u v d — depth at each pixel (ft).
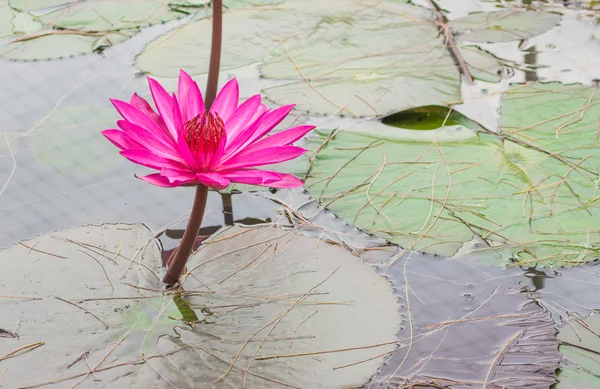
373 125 5.09
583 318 4.36
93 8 5.86
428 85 5.32
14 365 4.15
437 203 4.74
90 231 4.56
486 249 4.58
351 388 4.13
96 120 5.06
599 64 5.49
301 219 4.66
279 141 4.31
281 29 5.71
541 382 4.17
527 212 4.70
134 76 5.33
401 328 4.31
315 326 4.28
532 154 4.95
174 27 5.71
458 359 4.24
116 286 4.37
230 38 5.61
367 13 5.88
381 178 4.84
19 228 4.58
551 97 5.26
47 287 4.35
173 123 4.31
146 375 4.14
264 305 4.34
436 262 4.53
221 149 4.17
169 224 4.62
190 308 4.33
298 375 4.16
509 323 4.34
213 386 4.12
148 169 4.86
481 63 5.48
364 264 4.48
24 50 5.49
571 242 4.60
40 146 4.92
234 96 4.40
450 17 5.88
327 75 5.37
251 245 4.54
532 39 5.68
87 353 4.19
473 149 4.98
